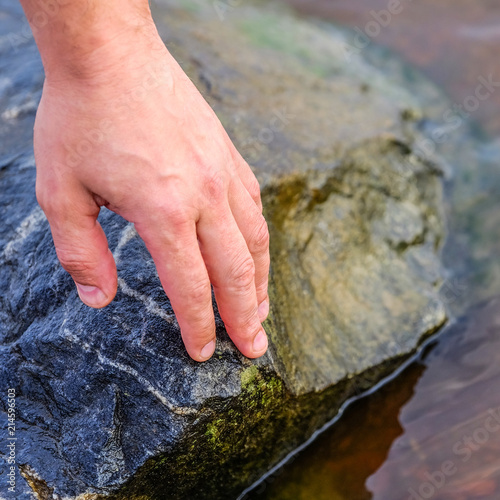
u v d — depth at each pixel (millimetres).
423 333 877
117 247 779
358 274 894
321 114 1099
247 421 757
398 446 823
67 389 750
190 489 768
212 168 655
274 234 857
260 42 1369
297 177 894
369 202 977
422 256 978
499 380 854
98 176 642
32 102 984
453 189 1142
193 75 1046
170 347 737
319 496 796
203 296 663
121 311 751
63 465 738
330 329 844
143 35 646
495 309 913
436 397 854
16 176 861
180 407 728
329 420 838
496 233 1036
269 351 764
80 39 624
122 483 731
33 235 815
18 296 791
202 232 660
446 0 1729
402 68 1470
